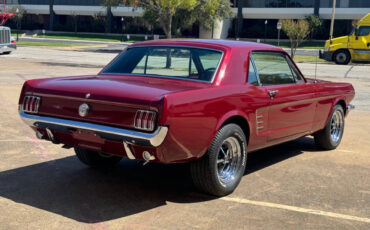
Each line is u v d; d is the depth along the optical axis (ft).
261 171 18.89
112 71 17.30
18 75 53.93
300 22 113.09
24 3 261.65
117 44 175.22
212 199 15.34
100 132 13.56
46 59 85.71
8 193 15.34
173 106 12.84
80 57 96.53
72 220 13.20
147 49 17.22
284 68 18.74
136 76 16.55
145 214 13.83
